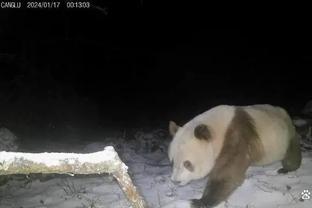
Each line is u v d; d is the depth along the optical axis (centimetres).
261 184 621
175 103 1811
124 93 1784
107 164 273
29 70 1225
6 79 1270
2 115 1156
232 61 2173
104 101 1705
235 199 587
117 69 1797
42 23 1344
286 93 1920
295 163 653
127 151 970
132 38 1984
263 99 1870
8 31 1286
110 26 1814
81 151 1005
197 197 619
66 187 731
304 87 1973
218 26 2239
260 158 584
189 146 539
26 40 1272
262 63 2197
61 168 267
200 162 541
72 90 1312
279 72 2134
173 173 540
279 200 576
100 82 1745
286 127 616
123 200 636
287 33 2330
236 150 556
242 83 2055
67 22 1371
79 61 1586
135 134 1152
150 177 738
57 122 1201
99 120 1441
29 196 712
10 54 1241
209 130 549
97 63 1703
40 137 1141
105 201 643
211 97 1892
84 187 723
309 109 1169
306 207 552
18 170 262
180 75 1936
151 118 1612
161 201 614
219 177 556
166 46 2092
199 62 2083
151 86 1881
